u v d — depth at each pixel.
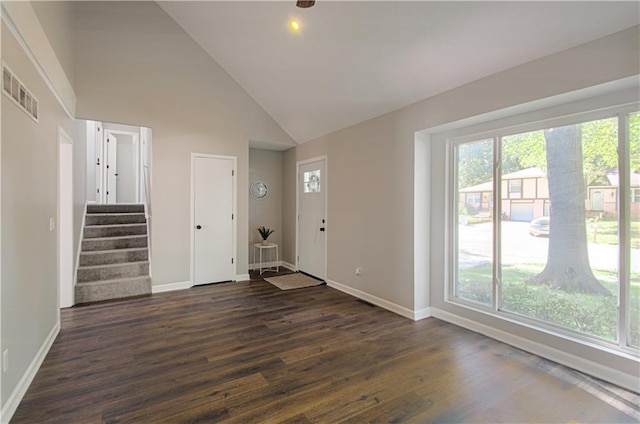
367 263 4.12
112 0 4.11
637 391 2.10
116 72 4.15
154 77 4.40
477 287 3.19
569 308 2.52
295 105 4.67
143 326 3.20
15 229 1.95
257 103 5.23
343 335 3.01
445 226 3.43
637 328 2.18
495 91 2.69
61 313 3.56
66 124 3.44
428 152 3.57
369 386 2.17
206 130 4.80
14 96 1.93
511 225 2.90
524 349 2.71
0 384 1.72
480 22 2.34
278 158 6.31
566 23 2.10
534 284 2.74
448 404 1.97
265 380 2.23
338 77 3.63
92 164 6.04
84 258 4.39
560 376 2.30
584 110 2.38
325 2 2.75
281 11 3.13
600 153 2.34
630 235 2.21
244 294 4.38
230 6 3.42
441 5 2.35
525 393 2.09
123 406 1.93
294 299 4.16
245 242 5.20
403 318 3.49
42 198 2.51
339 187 4.64
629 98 2.17
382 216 3.89
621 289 2.23
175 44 4.52
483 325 3.06
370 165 4.07
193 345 2.78
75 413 1.86
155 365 2.43
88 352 2.63
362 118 4.13
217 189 4.92
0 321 1.72
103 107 4.07
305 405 1.96
